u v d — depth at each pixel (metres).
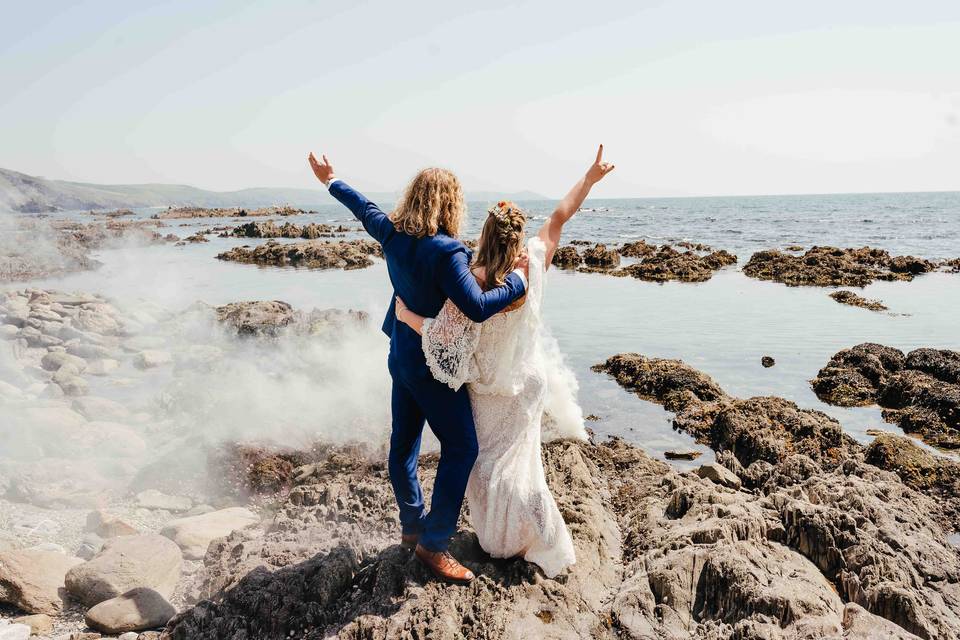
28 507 4.97
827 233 40.16
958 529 4.89
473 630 3.12
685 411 7.72
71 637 3.38
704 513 4.10
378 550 3.85
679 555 3.52
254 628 3.24
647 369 9.06
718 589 3.32
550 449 5.24
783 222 54.25
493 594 3.32
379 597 3.32
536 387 3.39
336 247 29.83
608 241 36.62
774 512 4.06
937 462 6.02
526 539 3.45
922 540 3.93
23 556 3.72
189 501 5.24
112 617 3.39
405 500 3.52
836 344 11.30
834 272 19.92
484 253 3.11
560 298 16.80
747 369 9.83
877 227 45.22
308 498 4.62
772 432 6.82
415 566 3.44
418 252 2.97
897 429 7.54
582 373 9.62
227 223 69.94
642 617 3.26
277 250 29.20
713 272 22.17
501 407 3.39
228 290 19.84
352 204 3.36
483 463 3.43
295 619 3.24
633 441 6.98
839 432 6.70
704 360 10.34
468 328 3.06
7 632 3.30
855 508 4.16
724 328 12.73
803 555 3.79
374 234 3.20
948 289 17.56
